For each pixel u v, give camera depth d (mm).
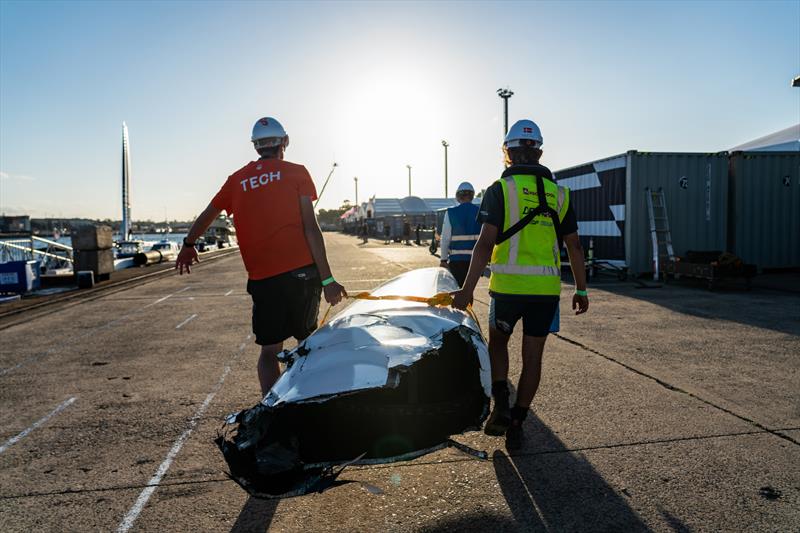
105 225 15672
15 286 12625
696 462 3104
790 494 2727
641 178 13016
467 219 5387
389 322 2836
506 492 2816
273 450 2410
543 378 4836
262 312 3006
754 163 13477
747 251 13586
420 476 3025
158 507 2762
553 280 3135
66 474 3166
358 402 2832
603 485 2861
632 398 4262
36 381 5234
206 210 3174
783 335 6527
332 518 2621
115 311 9883
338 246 34531
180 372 5430
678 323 7395
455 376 2996
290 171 2996
